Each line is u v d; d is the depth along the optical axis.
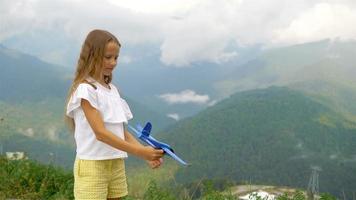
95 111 2.63
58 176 5.85
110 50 2.66
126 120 2.76
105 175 2.71
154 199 5.14
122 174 2.81
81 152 2.69
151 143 2.61
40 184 5.65
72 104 2.66
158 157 2.58
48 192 5.50
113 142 2.60
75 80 2.69
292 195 5.50
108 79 2.77
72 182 5.70
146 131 2.64
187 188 5.39
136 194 5.21
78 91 2.63
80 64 2.68
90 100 2.62
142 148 2.58
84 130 2.69
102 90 2.69
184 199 5.29
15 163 6.13
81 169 2.69
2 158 6.10
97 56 2.65
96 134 2.62
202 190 5.36
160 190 5.30
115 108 2.72
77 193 2.71
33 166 6.08
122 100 2.83
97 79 2.71
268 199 5.38
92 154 2.68
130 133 2.87
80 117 2.69
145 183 5.37
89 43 2.67
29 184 5.55
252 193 5.25
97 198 2.69
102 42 2.64
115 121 2.69
